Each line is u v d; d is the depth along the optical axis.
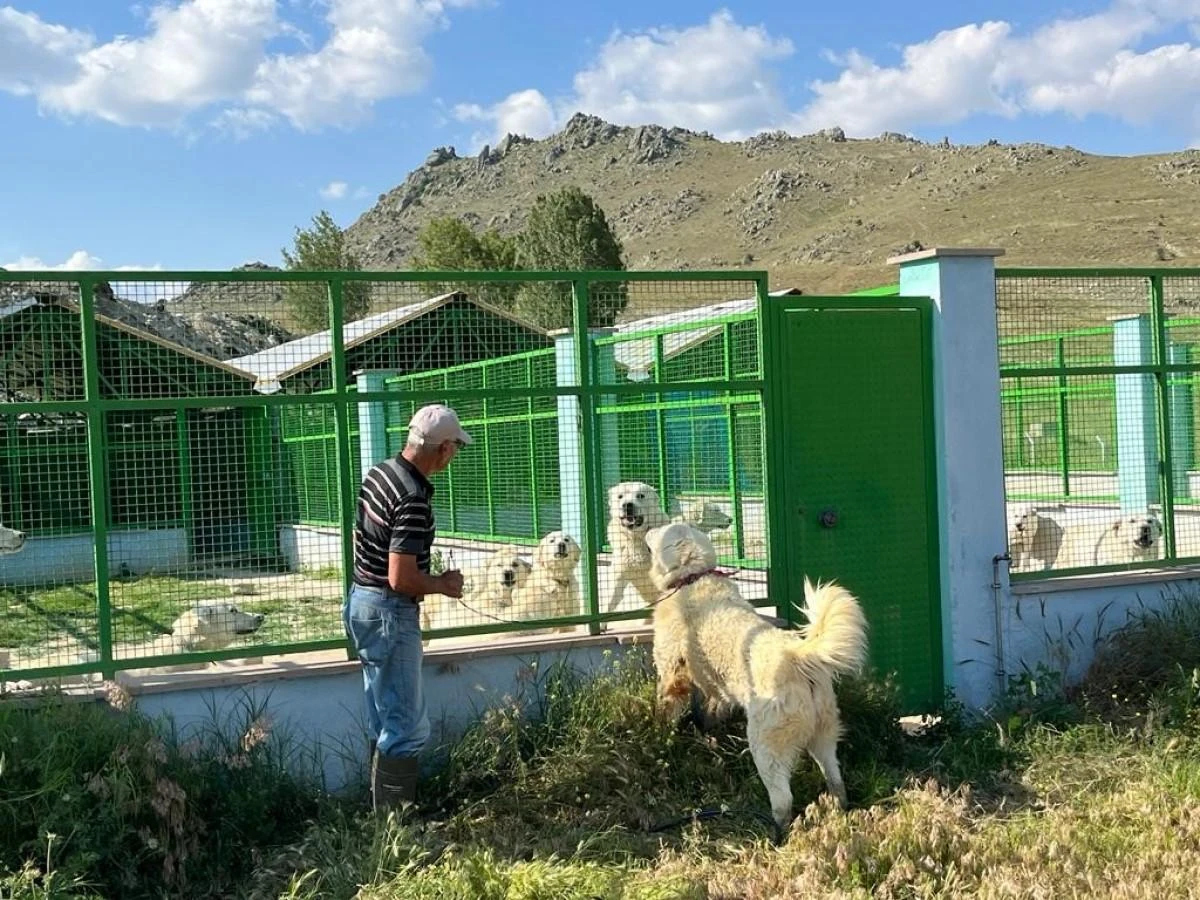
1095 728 6.56
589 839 5.18
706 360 8.46
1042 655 7.57
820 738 5.57
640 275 6.56
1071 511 10.54
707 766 5.95
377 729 5.43
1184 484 9.97
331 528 7.47
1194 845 4.89
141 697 5.64
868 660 7.21
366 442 9.61
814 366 7.10
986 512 7.43
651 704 6.12
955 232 114.81
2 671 5.53
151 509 7.45
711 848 5.29
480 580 7.54
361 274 5.95
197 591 7.52
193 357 7.39
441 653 6.23
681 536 6.14
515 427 10.49
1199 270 8.11
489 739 5.93
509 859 5.08
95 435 5.62
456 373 11.23
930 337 7.40
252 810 5.36
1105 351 11.54
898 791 5.62
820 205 157.62
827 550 7.14
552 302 7.88
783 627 6.91
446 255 54.94
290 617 7.22
